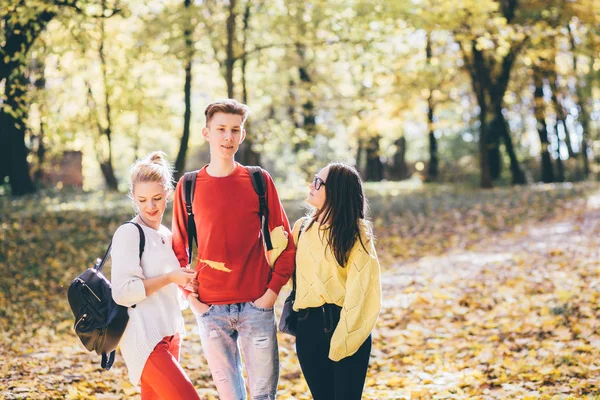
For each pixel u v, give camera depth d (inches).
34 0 370.9
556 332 259.4
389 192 897.5
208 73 924.6
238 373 149.3
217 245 144.7
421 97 850.1
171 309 139.0
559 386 203.6
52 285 446.0
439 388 209.8
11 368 237.3
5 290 426.0
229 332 147.5
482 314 304.3
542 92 970.7
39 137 881.5
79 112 653.3
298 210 668.7
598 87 1152.2
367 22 583.2
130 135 1117.1
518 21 765.9
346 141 1240.8
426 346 266.2
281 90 906.7
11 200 732.7
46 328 339.0
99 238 555.5
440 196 786.8
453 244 532.7
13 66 390.3
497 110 979.3
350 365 138.4
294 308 145.3
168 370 131.6
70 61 488.7
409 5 572.4
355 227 140.0
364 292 137.9
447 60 879.1
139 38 601.3
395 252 524.1
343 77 853.2
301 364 144.4
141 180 140.4
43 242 530.6
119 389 218.5
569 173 1462.8
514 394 199.0
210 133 147.6
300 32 628.4
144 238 137.2
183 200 148.0
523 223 592.1
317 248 142.2
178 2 625.6
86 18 414.3
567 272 366.0
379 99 747.4
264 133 665.6
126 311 132.8
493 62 900.6
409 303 332.2
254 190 147.9
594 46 773.9
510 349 251.1
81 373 236.1
